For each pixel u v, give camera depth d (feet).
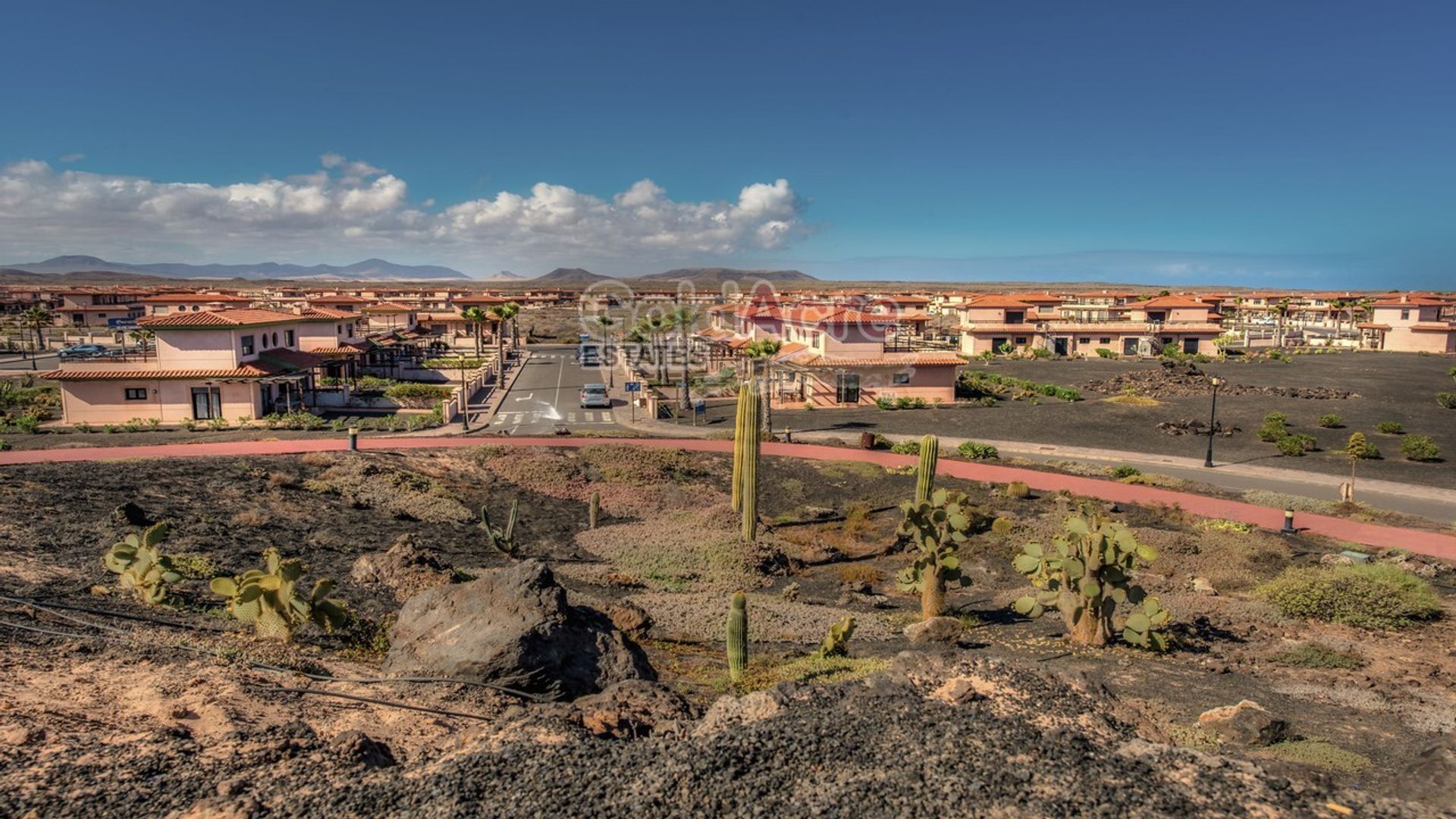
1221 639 66.74
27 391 208.74
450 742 35.81
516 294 651.66
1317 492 133.80
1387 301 398.01
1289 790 29.12
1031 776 29.68
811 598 85.61
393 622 58.54
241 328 185.78
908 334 366.02
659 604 76.69
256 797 28.68
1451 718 46.68
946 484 134.62
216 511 92.43
